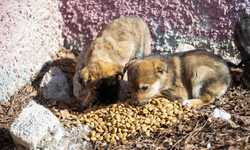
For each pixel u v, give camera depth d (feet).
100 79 7.30
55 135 6.91
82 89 7.91
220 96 7.24
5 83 7.73
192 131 6.81
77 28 8.84
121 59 7.88
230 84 7.32
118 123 7.06
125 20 8.24
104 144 6.91
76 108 7.75
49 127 6.89
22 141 6.81
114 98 7.48
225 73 7.23
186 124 6.95
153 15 8.37
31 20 8.21
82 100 7.91
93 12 8.64
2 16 7.61
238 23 7.47
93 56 7.73
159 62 7.09
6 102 7.75
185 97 7.32
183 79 7.30
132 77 7.08
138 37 8.23
